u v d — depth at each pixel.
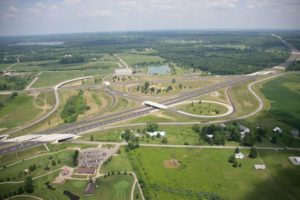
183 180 193.88
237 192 180.00
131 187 187.25
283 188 183.38
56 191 185.75
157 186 187.12
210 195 177.00
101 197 178.38
